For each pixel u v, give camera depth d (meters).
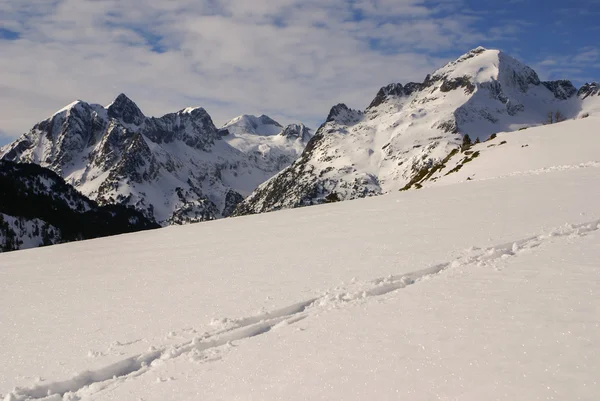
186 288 13.20
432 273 11.27
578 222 14.16
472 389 5.47
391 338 7.32
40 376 8.27
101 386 7.79
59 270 19.28
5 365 8.98
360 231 19.03
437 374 5.95
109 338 9.73
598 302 7.33
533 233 13.52
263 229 24.52
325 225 22.45
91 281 16.05
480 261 11.32
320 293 10.72
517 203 19.95
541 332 6.55
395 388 5.82
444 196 27.19
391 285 10.62
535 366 5.70
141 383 7.59
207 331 9.34
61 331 10.64
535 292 8.27
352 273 12.12
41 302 13.73
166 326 9.99
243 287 12.38
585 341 6.09
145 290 13.66
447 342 6.79
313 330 8.39
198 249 20.42
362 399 5.73
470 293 8.80
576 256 10.34
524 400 5.08
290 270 13.64
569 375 5.39
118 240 28.94
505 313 7.50
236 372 7.26
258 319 9.77
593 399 4.89
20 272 19.83
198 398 6.69
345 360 6.85
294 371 6.86
